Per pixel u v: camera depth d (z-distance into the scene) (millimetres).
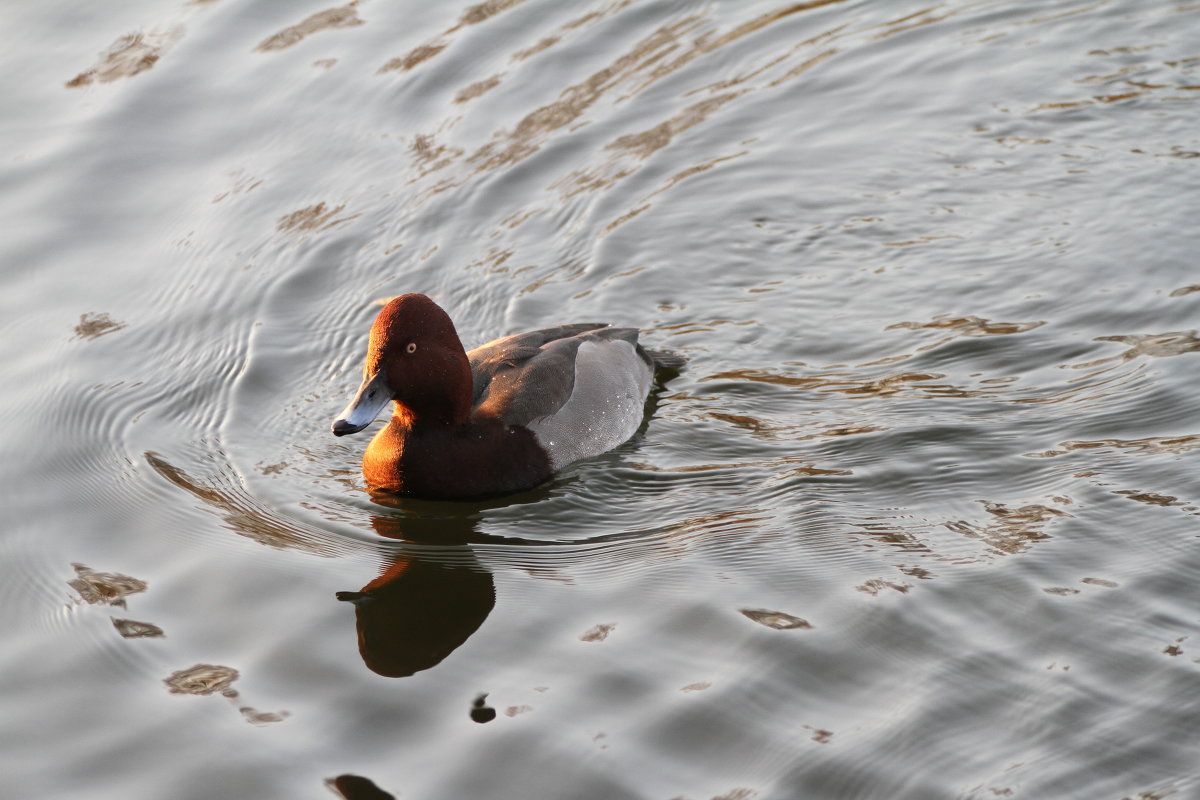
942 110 14188
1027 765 6562
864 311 11508
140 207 12938
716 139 13945
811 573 8297
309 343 11422
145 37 15367
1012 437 9641
